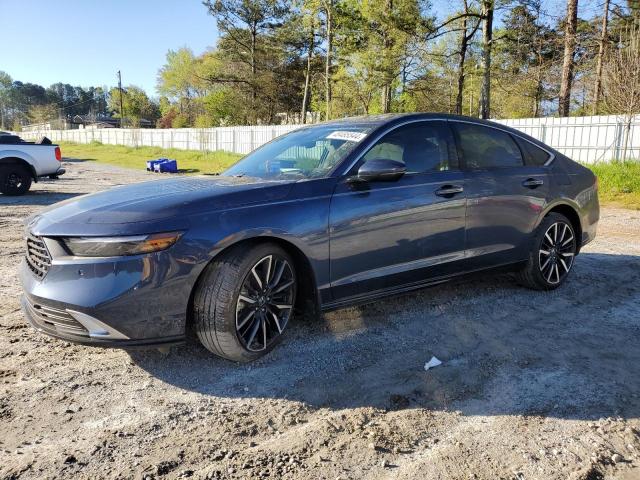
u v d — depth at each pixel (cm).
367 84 2817
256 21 4984
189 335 364
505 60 2539
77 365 321
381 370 321
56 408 271
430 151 403
